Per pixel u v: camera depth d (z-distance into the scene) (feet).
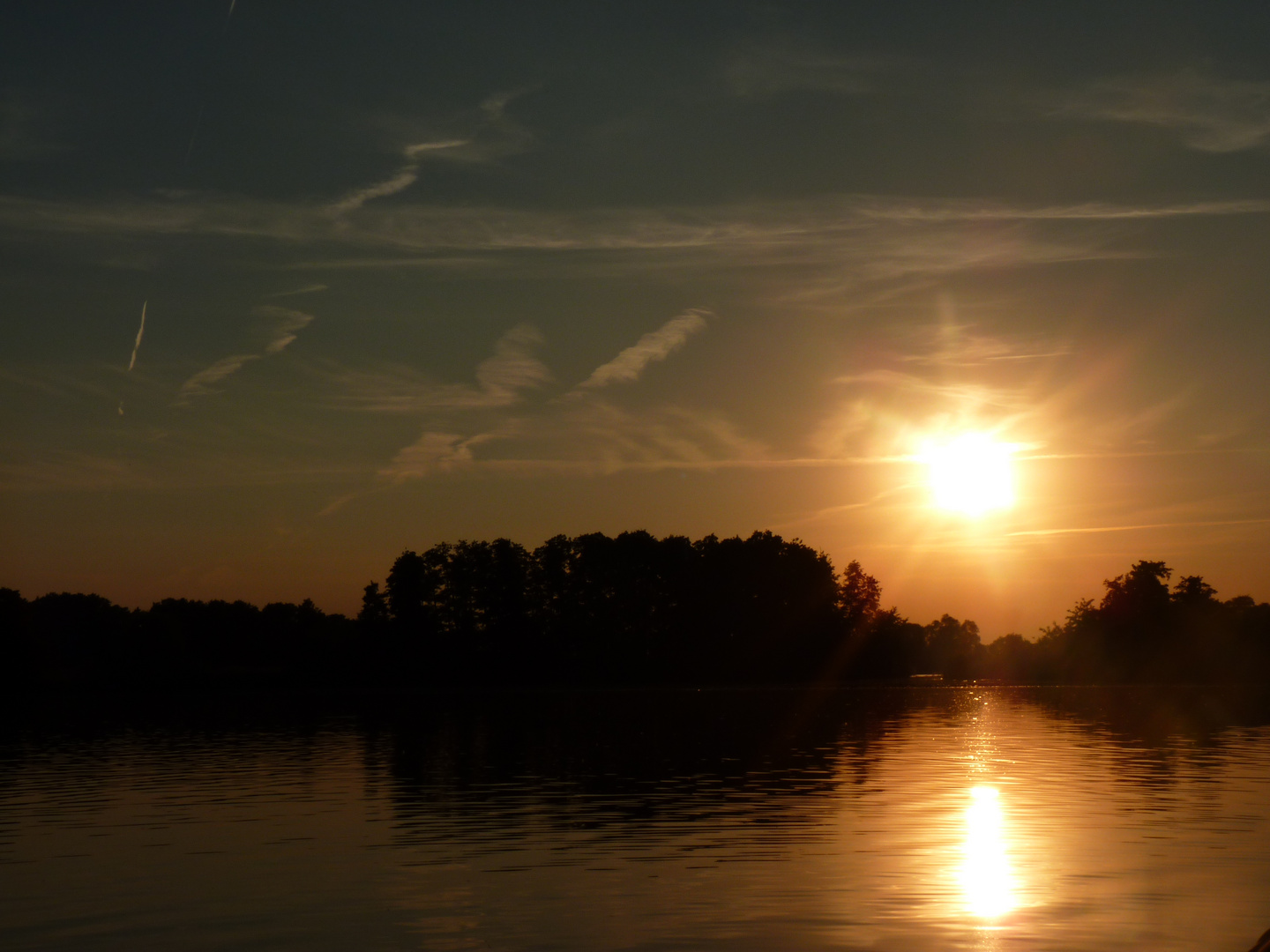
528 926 56.44
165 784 121.29
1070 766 130.82
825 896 62.18
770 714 263.70
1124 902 60.44
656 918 57.77
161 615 499.92
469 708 318.04
